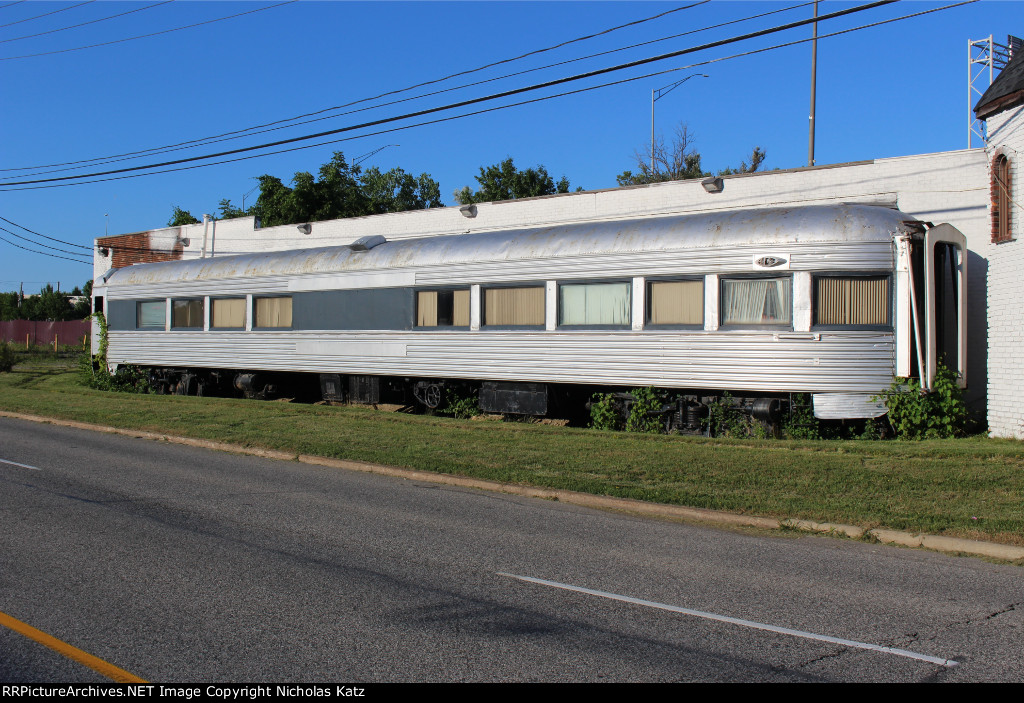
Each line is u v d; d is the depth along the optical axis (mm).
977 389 15617
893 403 13320
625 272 15289
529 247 16594
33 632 5570
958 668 4977
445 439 14836
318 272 20188
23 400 24031
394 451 13805
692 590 6637
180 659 5094
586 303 15867
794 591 6613
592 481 11016
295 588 6637
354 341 19422
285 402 21094
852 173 17203
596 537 8508
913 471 10695
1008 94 13164
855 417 13539
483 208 23656
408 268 18422
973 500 9281
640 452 12859
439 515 9586
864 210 13836
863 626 5758
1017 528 8117
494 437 14805
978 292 15648
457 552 7859
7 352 36969
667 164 49906
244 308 22047
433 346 17953
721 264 14289
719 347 14312
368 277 19141
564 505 10227
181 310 23875
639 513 9758
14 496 10555
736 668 4980
